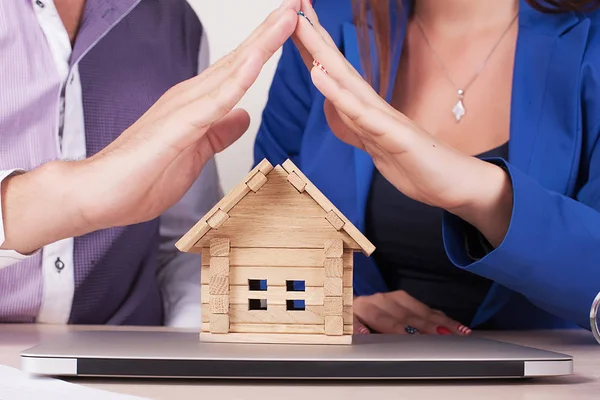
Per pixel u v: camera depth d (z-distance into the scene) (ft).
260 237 2.17
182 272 4.36
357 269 4.23
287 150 4.57
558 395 1.64
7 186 2.56
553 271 2.70
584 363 2.19
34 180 2.53
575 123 3.68
